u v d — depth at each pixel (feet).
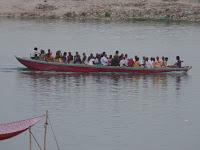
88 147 322.96
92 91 433.48
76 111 383.24
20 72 494.18
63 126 353.31
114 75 487.61
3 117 368.48
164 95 428.15
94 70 488.44
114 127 354.74
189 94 433.48
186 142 333.62
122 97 419.74
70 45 654.12
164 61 501.97
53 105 396.16
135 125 359.25
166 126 359.05
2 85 449.48
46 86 446.60
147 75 491.31
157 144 330.13
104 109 389.39
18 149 318.45
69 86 447.42
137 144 328.90
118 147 324.19
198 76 495.82
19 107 391.04
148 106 399.65
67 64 485.97
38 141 329.31
